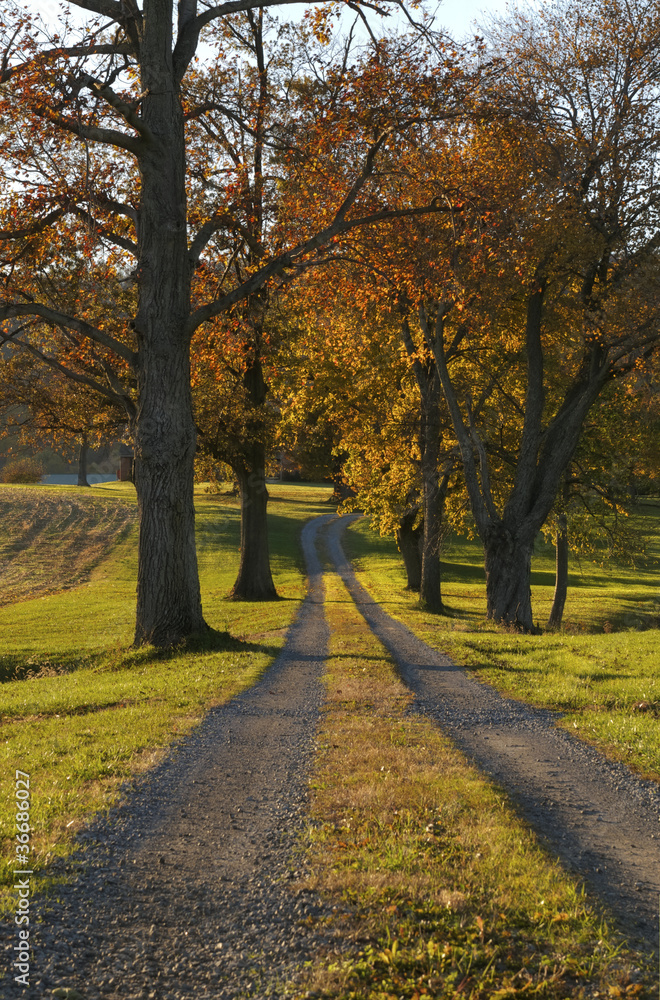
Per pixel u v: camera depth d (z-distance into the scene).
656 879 4.98
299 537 68.75
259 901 4.46
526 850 5.23
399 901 4.30
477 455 28.19
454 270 17.66
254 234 20.45
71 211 15.98
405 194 18.72
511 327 25.89
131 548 56.69
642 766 7.80
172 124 16.52
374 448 35.25
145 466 16.86
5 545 55.81
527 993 3.40
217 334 21.55
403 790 6.53
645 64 21.23
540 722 10.02
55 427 25.48
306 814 6.07
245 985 3.53
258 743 8.73
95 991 3.46
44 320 19.80
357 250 18.56
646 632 19.45
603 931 4.04
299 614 28.28
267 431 34.69
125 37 18.00
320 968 3.64
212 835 5.64
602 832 5.91
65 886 4.61
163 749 8.28
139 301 16.89
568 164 20.72
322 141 16.55
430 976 3.51
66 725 9.63
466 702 11.34
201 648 16.53
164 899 4.50
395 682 12.88
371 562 57.66
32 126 15.38
